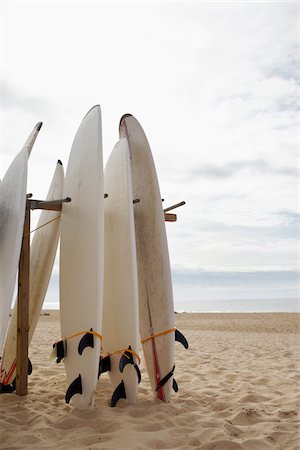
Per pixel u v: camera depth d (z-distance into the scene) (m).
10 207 3.44
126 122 4.44
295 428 2.96
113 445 2.59
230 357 6.60
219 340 9.48
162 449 2.57
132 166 4.23
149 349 3.76
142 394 4.01
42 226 4.45
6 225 3.38
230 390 4.18
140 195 4.11
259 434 2.84
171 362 3.66
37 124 4.20
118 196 3.90
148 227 3.99
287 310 43.81
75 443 2.64
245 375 4.95
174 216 4.62
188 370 5.34
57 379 4.61
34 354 6.67
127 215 3.74
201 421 3.08
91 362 3.30
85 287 3.45
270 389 4.19
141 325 3.86
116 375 3.62
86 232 3.56
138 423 2.99
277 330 12.18
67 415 3.17
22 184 3.31
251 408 3.37
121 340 3.58
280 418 3.19
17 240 3.08
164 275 3.84
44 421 3.07
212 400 3.78
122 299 3.64
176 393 4.05
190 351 7.47
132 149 4.27
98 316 3.33
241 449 2.56
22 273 3.80
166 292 3.80
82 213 3.66
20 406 3.47
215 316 20.02
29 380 4.58
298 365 5.67
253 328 12.95
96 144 3.72
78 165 3.89
